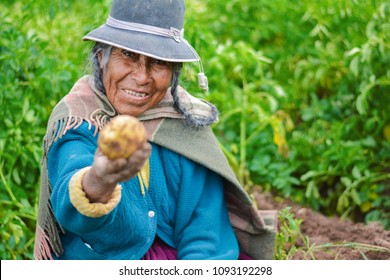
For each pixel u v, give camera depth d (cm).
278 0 496
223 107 446
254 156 449
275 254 349
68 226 244
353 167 435
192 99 304
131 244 279
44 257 292
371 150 443
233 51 442
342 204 421
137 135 210
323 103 464
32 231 384
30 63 396
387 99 446
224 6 516
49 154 274
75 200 227
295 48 502
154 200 288
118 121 210
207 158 294
